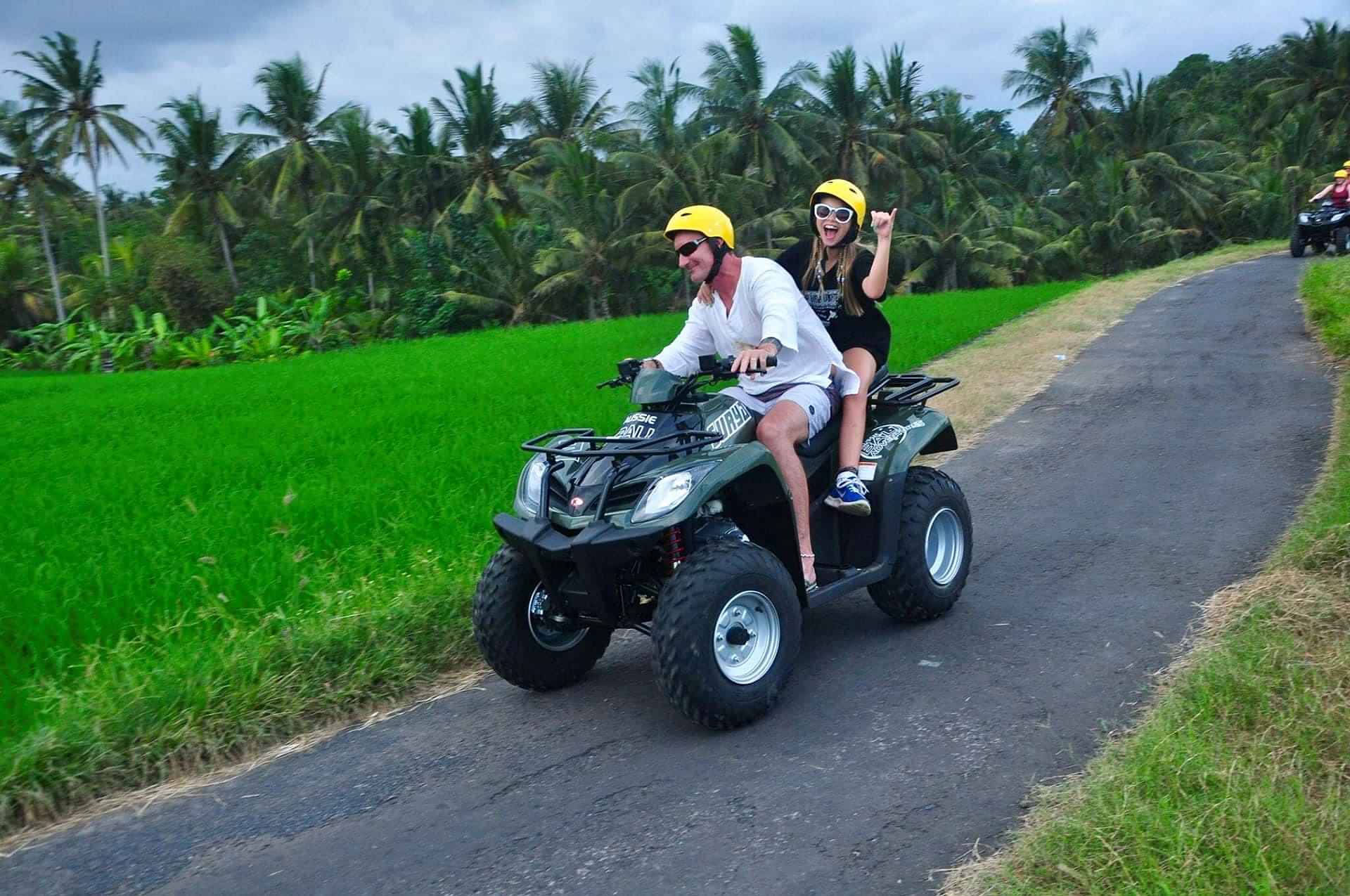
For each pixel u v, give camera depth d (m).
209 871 3.62
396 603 5.43
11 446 12.57
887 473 5.07
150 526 7.38
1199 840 2.97
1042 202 57.75
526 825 3.74
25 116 47.53
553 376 16.09
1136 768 3.40
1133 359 13.50
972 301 24.78
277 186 47.41
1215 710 3.77
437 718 4.74
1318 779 3.33
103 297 45.16
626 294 45.25
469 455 9.13
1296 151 54.66
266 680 4.70
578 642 4.95
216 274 47.62
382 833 3.77
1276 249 33.16
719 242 4.65
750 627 4.33
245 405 15.41
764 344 4.41
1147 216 52.12
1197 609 5.09
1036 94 58.56
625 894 3.27
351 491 7.95
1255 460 7.94
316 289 45.50
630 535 4.09
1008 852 3.24
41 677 4.89
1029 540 6.53
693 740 4.29
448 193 50.00
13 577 6.26
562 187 43.28
